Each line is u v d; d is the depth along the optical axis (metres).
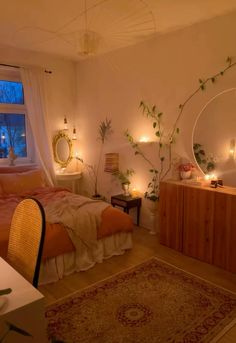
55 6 2.72
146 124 3.81
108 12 2.86
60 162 4.76
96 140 4.62
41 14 2.91
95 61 4.45
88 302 2.23
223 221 2.73
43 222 1.43
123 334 1.89
